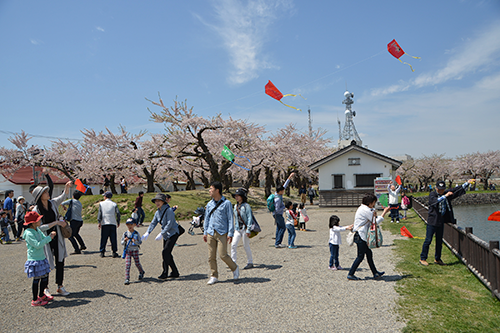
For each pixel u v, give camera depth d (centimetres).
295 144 3491
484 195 3994
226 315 426
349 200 2362
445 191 666
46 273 491
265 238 1116
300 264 700
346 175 2378
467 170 5403
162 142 2661
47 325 411
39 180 2967
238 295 505
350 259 739
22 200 1265
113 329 395
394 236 1038
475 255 575
